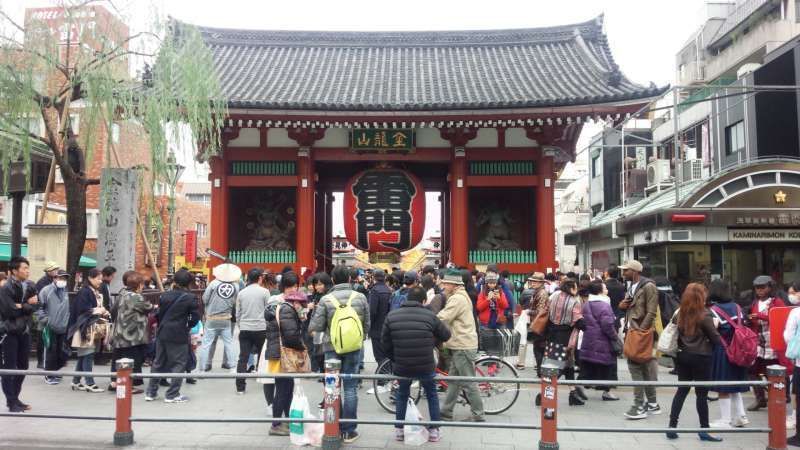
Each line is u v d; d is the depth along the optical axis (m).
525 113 17.56
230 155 19.33
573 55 23.55
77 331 10.38
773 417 6.79
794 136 25.72
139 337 10.44
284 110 17.48
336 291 8.05
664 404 10.21
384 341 7.59
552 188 19.02
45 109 12.42
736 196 15.86
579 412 9.45
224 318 11.59
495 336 10.85
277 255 19.19
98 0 12.23
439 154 19.45
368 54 24.98
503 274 13.27
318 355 10.91
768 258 15.95
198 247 42.91
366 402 10.17
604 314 9.66
